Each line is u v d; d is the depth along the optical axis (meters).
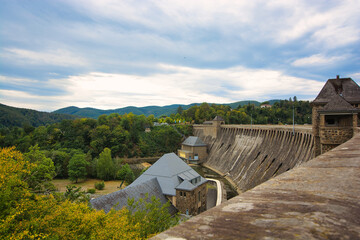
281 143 91.25
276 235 2.88
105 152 127.31
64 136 167.50
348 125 31.92
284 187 5.52
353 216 3.47
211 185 103.69
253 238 2.84
